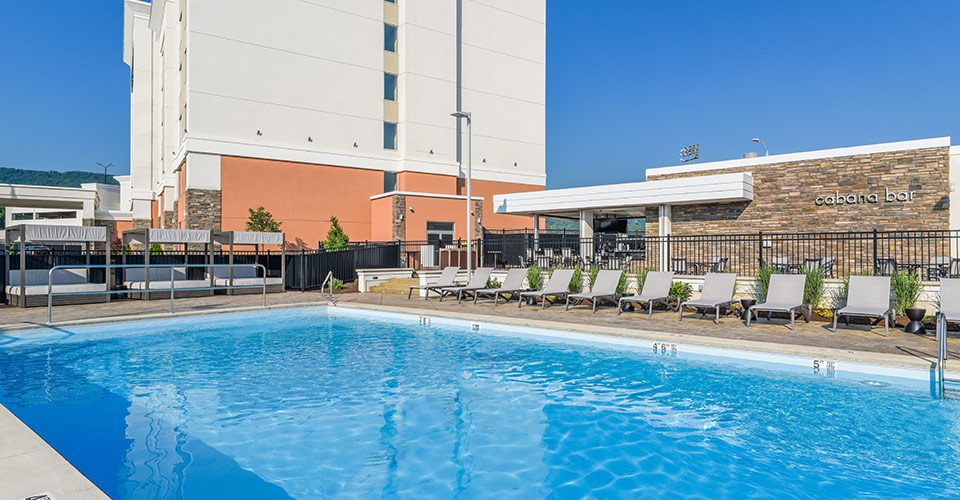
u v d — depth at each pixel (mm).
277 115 26906
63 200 40594
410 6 30828
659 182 18594
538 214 22375
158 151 42781
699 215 19422
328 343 10148
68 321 11219
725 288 11461
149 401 6516
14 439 3791
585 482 4320
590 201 19969
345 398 6637
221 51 25469
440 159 31828
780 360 7836
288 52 27297
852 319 10352
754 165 18766
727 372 7586
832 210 17484
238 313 13422
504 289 14359
